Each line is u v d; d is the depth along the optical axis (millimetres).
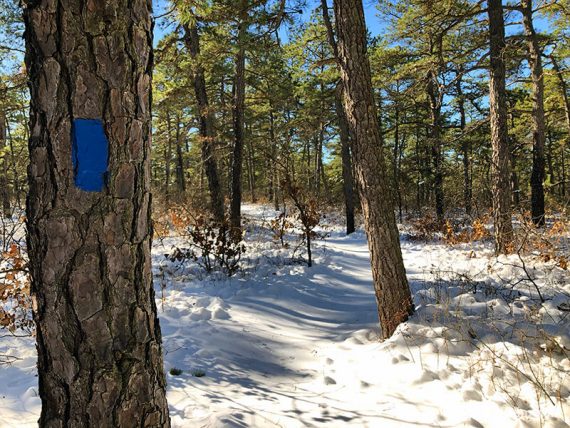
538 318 4281
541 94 12492
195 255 8977
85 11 1333
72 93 1340
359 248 12258
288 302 6477
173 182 31328
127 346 1463
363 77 4500
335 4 4516
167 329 5008
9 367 3812
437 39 10258
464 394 3154
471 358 3793
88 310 1386
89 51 1347
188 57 12258
